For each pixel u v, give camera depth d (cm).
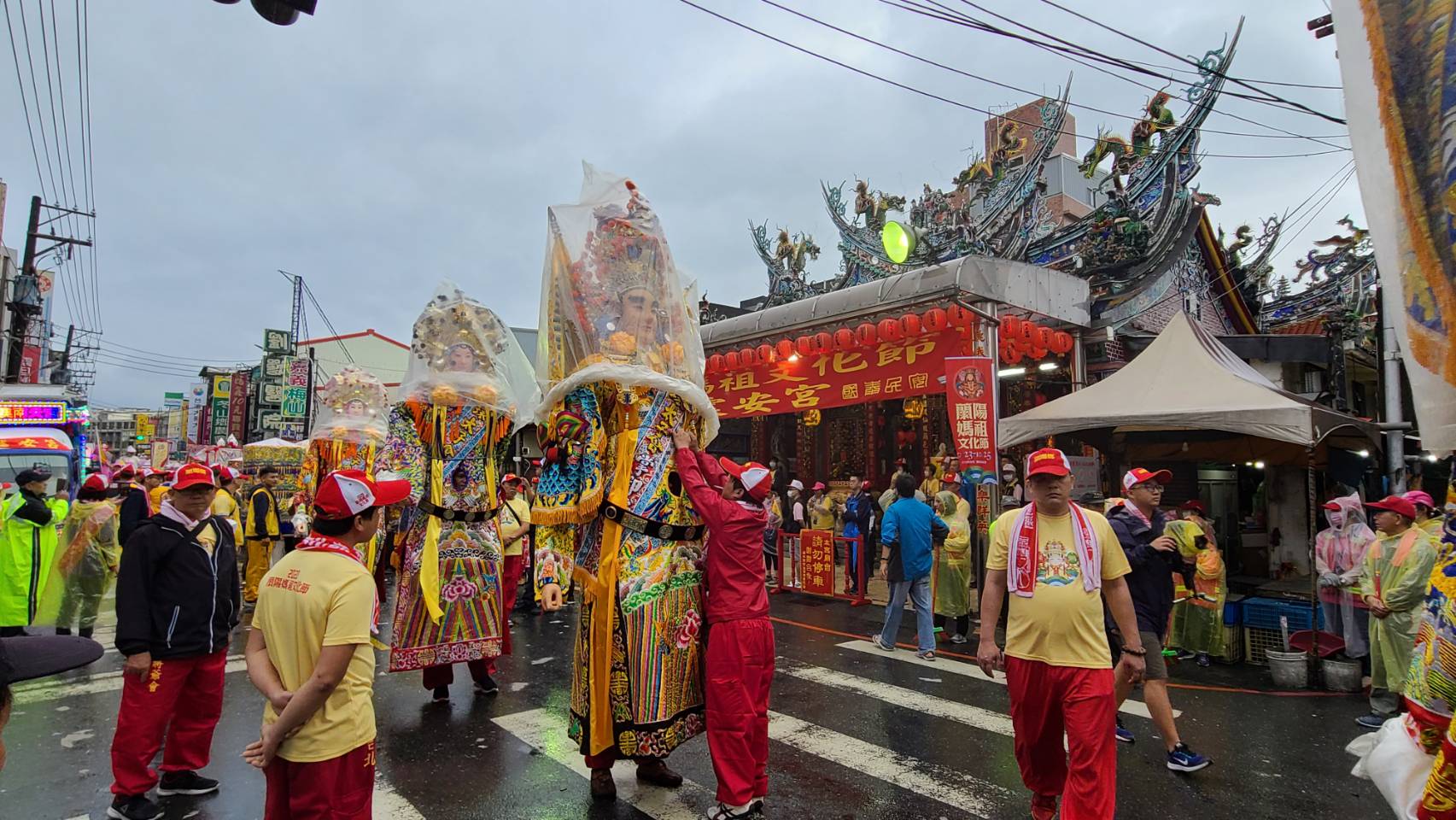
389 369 3778
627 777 446
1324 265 1459
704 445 444
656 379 400
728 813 367
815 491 1588
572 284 424
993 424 942
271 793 273
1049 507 367
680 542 407
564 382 402
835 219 1873
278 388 3706
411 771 454
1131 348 1303
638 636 385
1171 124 1191
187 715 423
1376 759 299
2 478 1445
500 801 413
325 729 270
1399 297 214
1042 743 365
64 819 398
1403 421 980
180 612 406
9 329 2167
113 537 841
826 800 418
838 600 1087
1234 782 450
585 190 452
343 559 280
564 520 405
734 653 372
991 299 1089
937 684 654
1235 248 1555
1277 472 1213
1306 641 698
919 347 1227
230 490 1085
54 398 1612
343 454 801
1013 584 368
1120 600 373
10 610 813
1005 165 1434
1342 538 701
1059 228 1355
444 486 580
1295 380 1263
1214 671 712
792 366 1441
